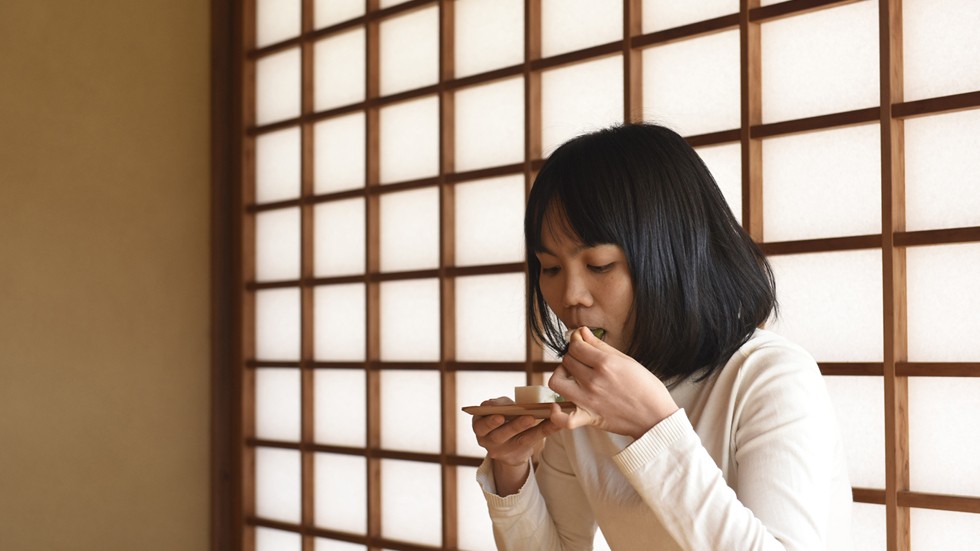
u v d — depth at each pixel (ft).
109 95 10.73
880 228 6.03
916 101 5.81
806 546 3.03
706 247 3.54
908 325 5.97
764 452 3.20
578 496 4.17
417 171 9.16
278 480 10.63
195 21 11.34
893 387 5.83
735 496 3.06
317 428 10.13
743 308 3.60
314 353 10.16
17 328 10.14
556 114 7.84
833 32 6.25
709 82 6.86
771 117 6.55
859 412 6.11
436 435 8.95
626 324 3.56
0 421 10.02
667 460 3.05
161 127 11.04
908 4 6.01
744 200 6.48
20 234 10.19
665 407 3.12
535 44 7.95
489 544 8.47
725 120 6.77
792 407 3.25
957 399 5.75
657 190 3.47
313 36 10.16
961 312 5.76
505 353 8.31
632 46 7.18
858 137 6.13
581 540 4.20
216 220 11.21
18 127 10.23
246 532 10.84
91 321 10.53
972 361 5.70
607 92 7.50
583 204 3.45
